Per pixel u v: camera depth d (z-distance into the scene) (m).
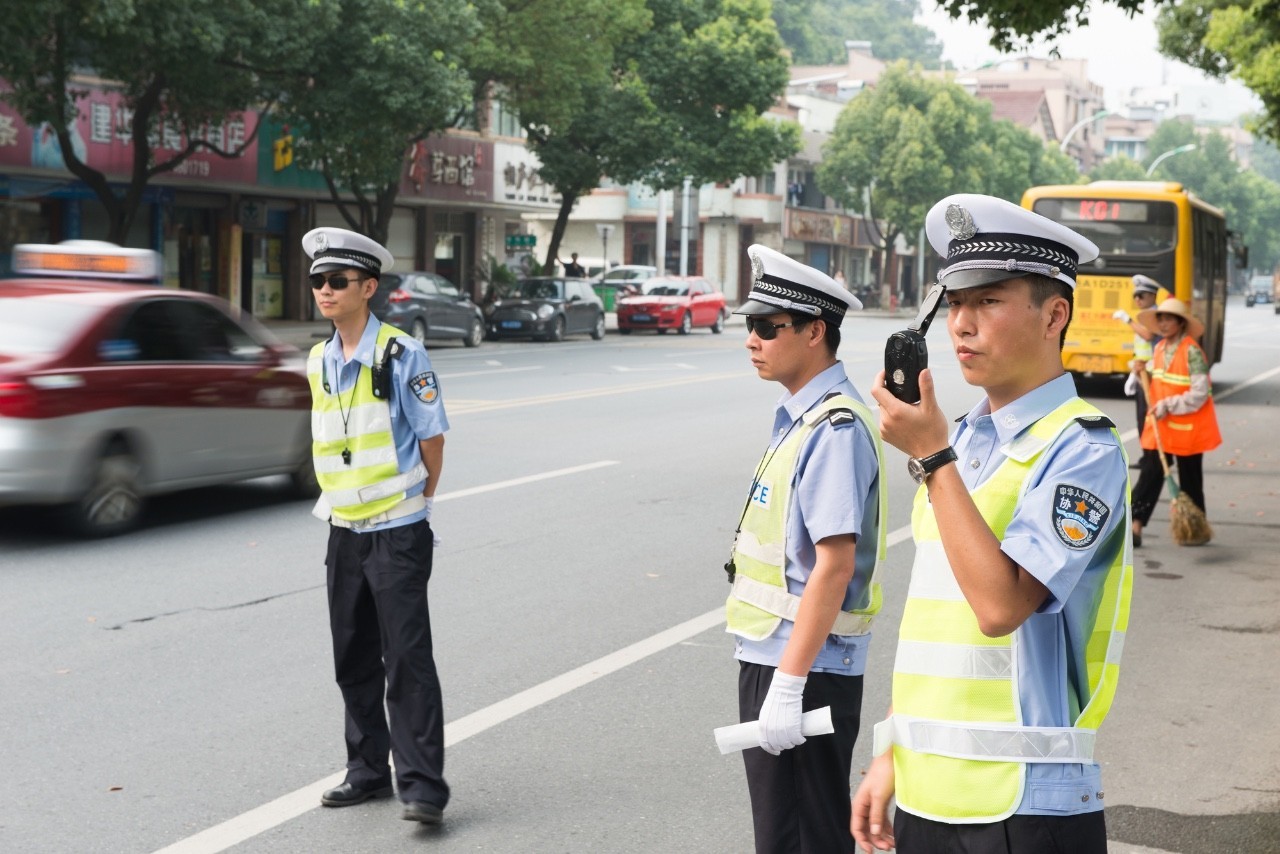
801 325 3.49
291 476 11.17
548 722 5.91
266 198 34.41
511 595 8.10
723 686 6.43
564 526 10.21
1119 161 103.75
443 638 7.16
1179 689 6.64
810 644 3.33
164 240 31.72
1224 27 21.41
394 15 25.33
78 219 29.20
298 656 6.75
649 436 15.32
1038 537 2.32
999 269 2.38
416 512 4.86
